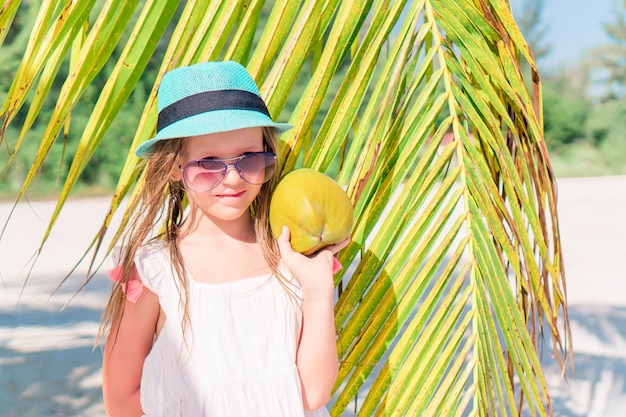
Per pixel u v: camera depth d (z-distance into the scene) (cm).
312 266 140
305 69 1656
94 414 468
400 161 148
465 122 151
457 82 165
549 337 611
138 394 148
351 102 146
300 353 143
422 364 143
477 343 144
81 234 1276
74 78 129
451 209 147
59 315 704
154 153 143
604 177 2516
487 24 151
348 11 144
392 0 149
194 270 146
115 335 146
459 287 145
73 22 129
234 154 140
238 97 138
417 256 146
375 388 144
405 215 147
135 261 143
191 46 138
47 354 583
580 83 2781
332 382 143
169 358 142
